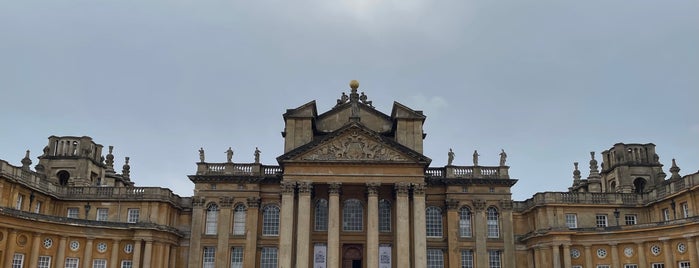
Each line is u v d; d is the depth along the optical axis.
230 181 66.94
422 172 61.03
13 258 54.34
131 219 65.75
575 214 66.25
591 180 78.75
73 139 74.31
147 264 61.47
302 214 59.34
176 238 66.44
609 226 65.38
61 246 59.31
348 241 64.88
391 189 64.75
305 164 60.97
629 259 61.16
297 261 57.97
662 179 71.44
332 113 69.31
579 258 63.03
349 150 61.31
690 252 55.16
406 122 66.75
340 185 60.53
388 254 65.06
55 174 72.44
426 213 67.69
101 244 62.22
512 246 65.75
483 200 67.00
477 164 68.19
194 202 66.50
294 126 66.38
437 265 65.81
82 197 66.12
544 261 62.84
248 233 65.12
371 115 69.44
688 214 59.53
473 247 65.81
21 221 55.28
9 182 56.66
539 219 65.88
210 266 65.31
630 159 74.06
